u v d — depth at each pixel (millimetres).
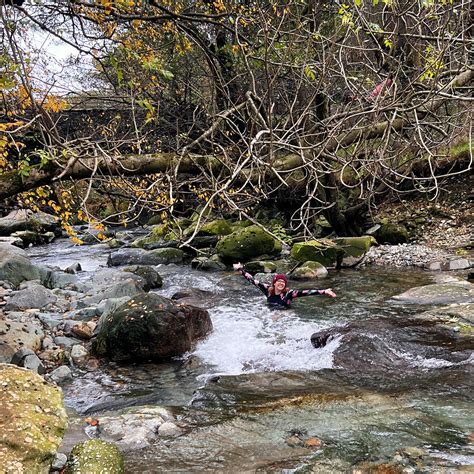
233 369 5820
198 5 7695
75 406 4852
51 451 2949
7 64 4047
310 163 4754
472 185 13945
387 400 4496
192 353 6348
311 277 10477
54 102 5621
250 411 4445
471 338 5914
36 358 5699
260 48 6609
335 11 7520
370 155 7375
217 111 7539
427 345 5812
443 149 11312
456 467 3242
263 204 13914
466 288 8352
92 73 9070
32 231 17953
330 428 3973
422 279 9734
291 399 4672
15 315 7164
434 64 4945
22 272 9703
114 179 5191
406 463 3342
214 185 4289
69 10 5348
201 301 8961
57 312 7832
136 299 6504
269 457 3551
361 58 7332
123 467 3373
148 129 9086
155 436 3955
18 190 4766
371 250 12297
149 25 6699
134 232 19500
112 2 5133
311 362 5855
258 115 4977
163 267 12633
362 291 9141
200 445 3787
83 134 8938
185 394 5059
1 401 3152
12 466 2730
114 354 6113
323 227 14203
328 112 7949
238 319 7816
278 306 8422
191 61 9891
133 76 6480
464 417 4039
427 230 13078
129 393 5152
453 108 9859
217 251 12766
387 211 14453
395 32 5195
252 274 11297
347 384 5035
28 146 5871
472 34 6773
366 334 6098
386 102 5969
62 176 4641
